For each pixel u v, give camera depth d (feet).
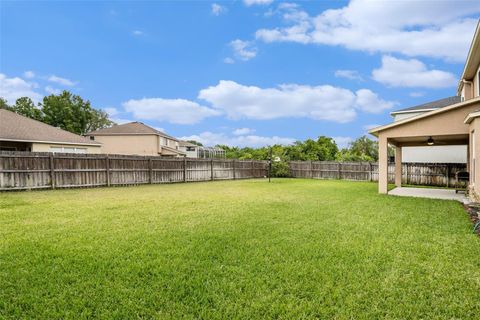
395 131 35.53
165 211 22.59
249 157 96.78
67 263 11.44
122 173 47.80
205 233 15.94
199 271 10.81
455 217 20.86
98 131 105.70
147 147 103.35
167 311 8.20
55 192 36.04
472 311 8.28
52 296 8.96
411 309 8.37
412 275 10.60
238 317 7.93
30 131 57.36
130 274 10.46
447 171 50.80
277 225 17.95
